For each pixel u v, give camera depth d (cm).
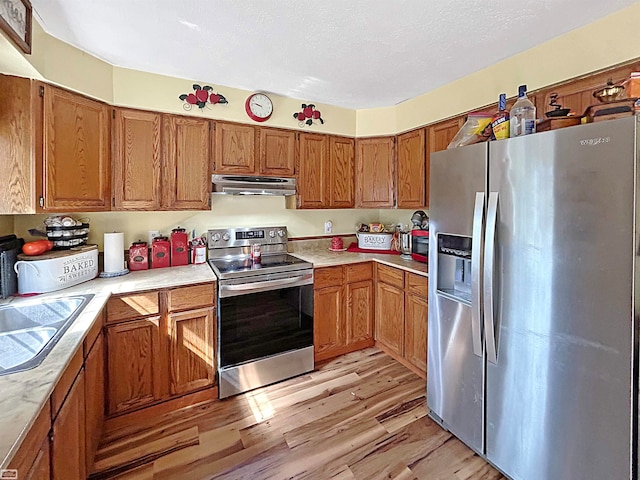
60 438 108
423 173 273
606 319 117
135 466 166
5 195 165
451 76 234
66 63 182
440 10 154
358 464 168
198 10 154
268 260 277
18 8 136
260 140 269
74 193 191
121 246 224
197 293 215
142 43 185
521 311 143
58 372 98
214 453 176
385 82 245
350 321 288
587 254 121
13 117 165
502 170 149
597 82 164
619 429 115
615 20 156
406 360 265
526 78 194
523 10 154
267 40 182
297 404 219
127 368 194
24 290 173
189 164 242
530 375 141
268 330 244
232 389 229
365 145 314
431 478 158
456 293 186
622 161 111
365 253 319
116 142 216
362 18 160
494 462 161
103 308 177
